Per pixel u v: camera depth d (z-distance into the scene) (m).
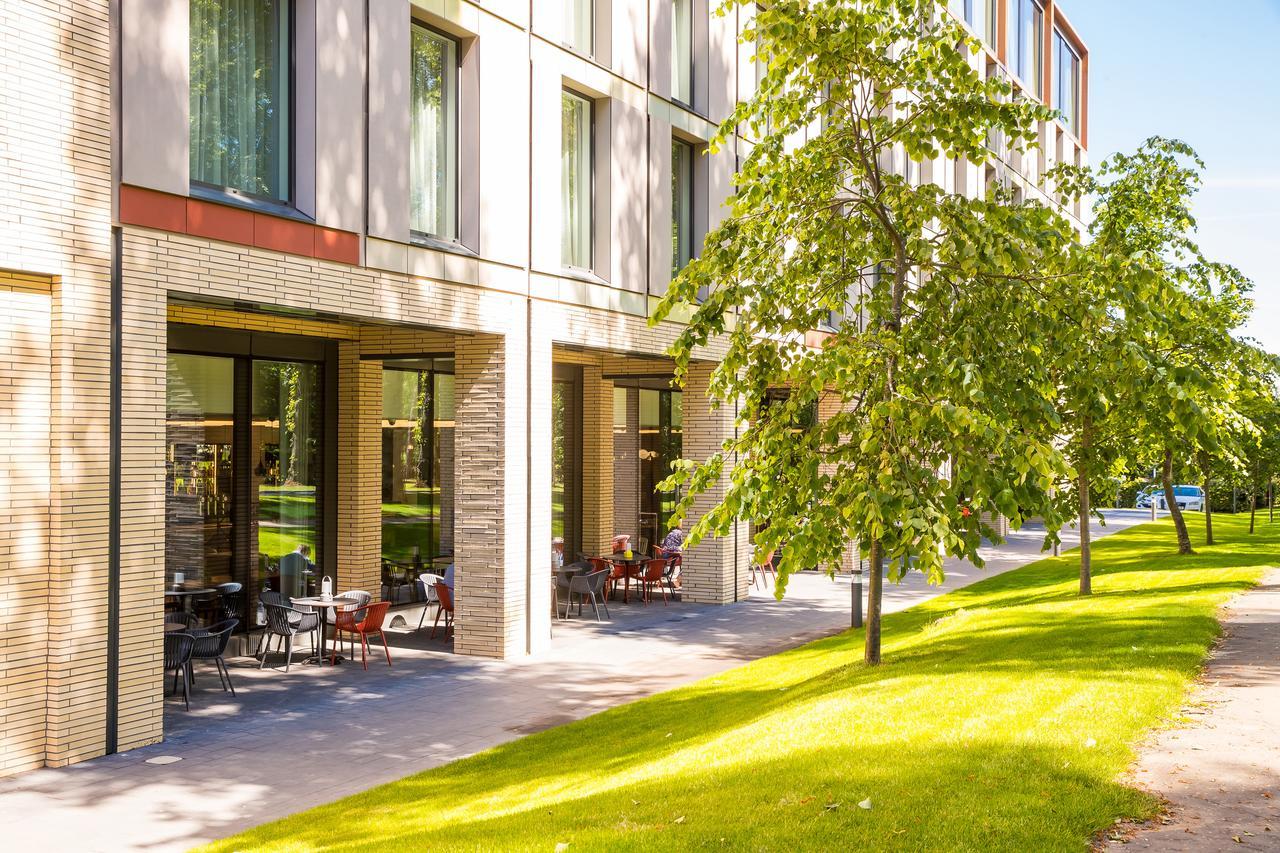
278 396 16.08
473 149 14.75
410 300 13.57
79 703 9.77
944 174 31.03
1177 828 5.68
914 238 10.60
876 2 9.93
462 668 14.36
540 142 15.80
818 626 18.03
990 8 35.62
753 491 9.27
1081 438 15.33
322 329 16.05
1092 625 11.99
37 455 9.63
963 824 5.69
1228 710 7.91
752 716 9.95
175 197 10.61
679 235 20.16
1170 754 6.88
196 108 11.42
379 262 13.10
